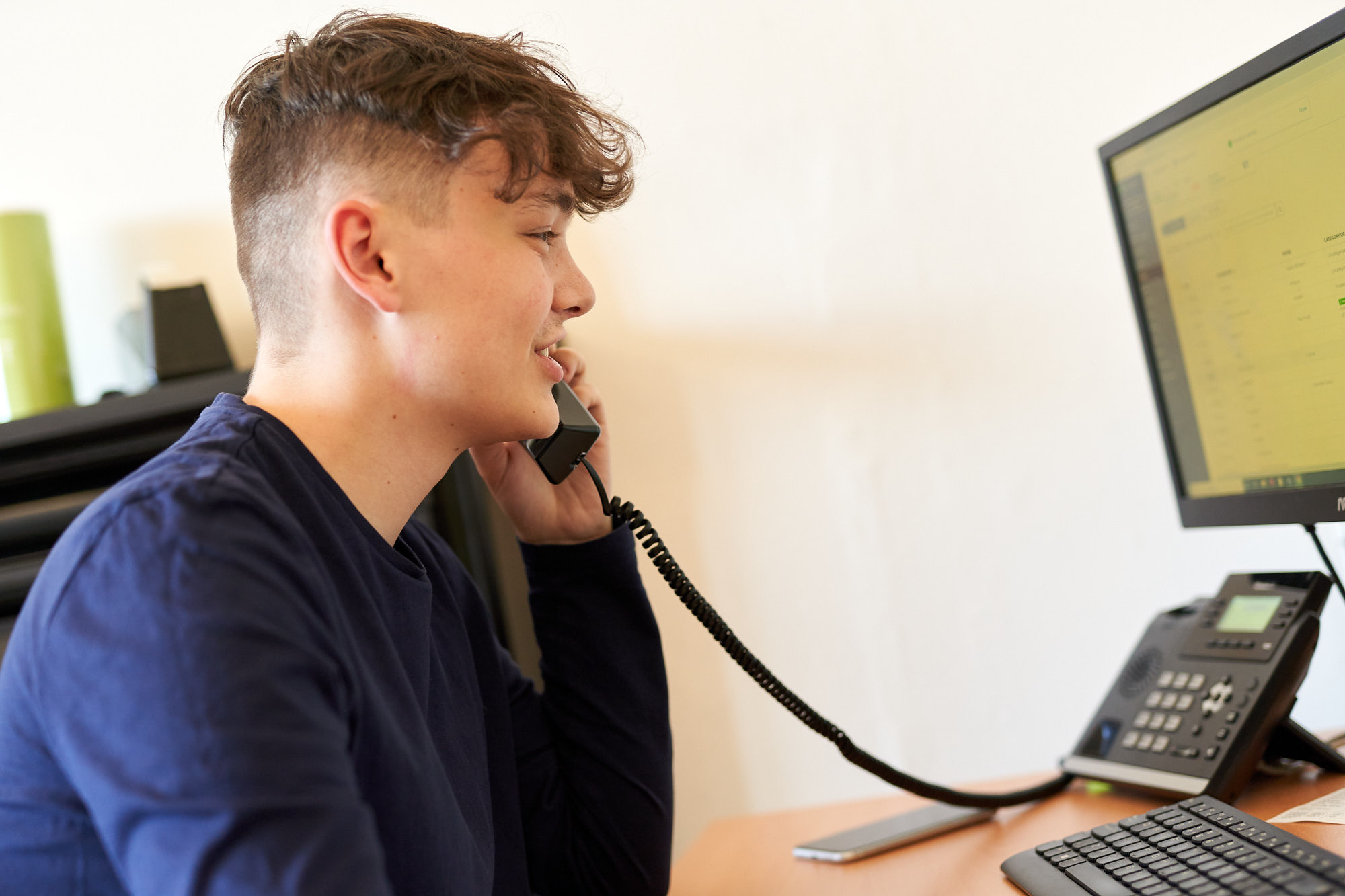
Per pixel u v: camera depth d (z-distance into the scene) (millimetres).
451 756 817
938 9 1550
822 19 1580
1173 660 1036
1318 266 900
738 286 1611
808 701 1598
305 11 1685
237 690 526
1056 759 1543
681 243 1620
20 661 597
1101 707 1088
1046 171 1528
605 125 885
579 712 1062
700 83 1611
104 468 1458
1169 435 1120
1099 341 1521
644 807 1027
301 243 758
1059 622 1541
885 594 1583
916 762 1575
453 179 750
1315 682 1354
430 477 810
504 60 807
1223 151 978
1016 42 1528
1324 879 608
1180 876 685
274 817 501
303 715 544
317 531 698
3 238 1589
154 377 1474
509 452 1070
